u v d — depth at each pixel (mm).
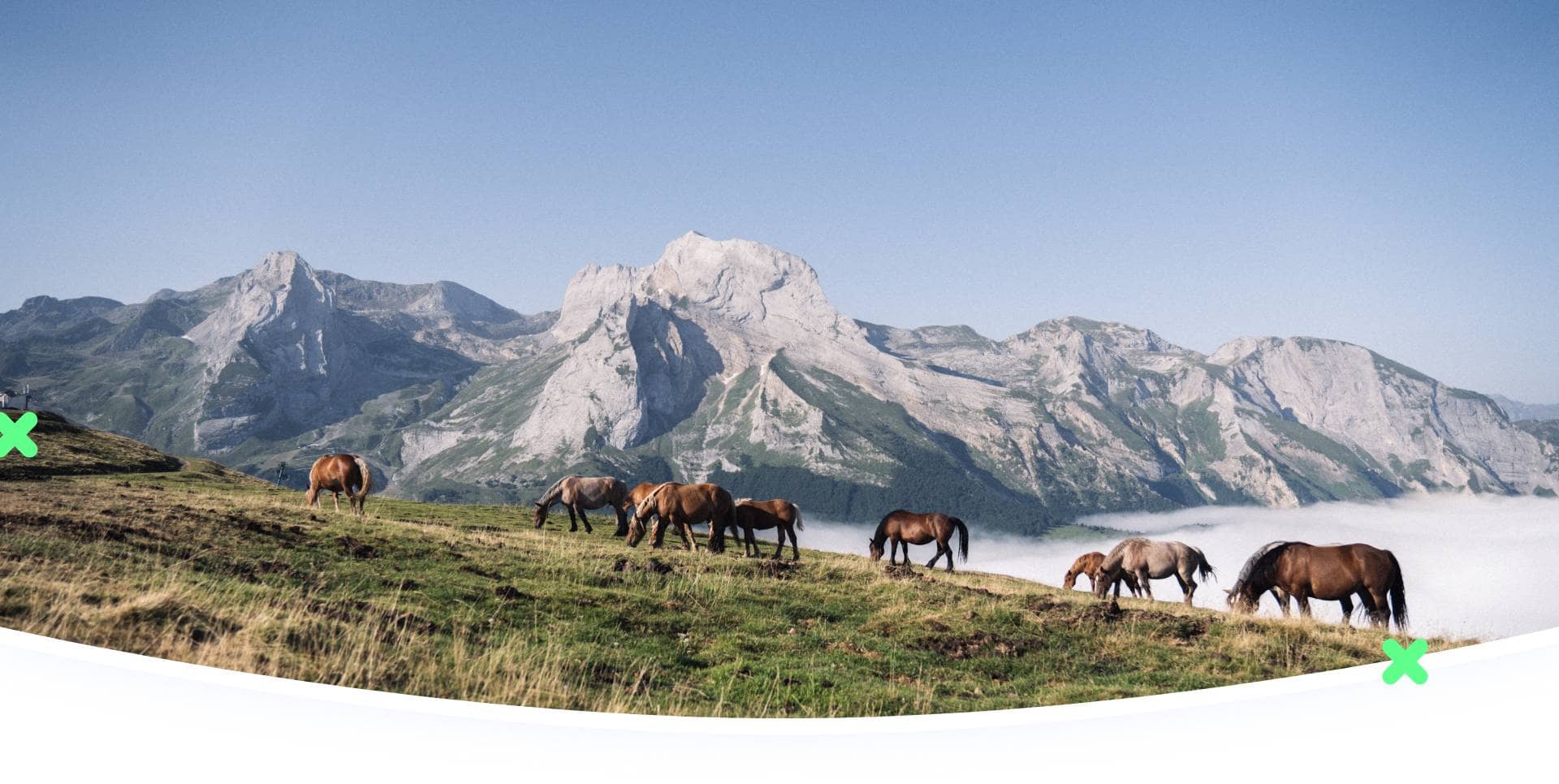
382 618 17422
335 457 34500
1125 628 22688
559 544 30750
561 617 19984
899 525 36062
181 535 23094
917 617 22953
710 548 33031
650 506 33000
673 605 22062
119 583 16891
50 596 14938
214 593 17094
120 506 26531
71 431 70125
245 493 49500
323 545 24938
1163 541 28906
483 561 25266
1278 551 24062
